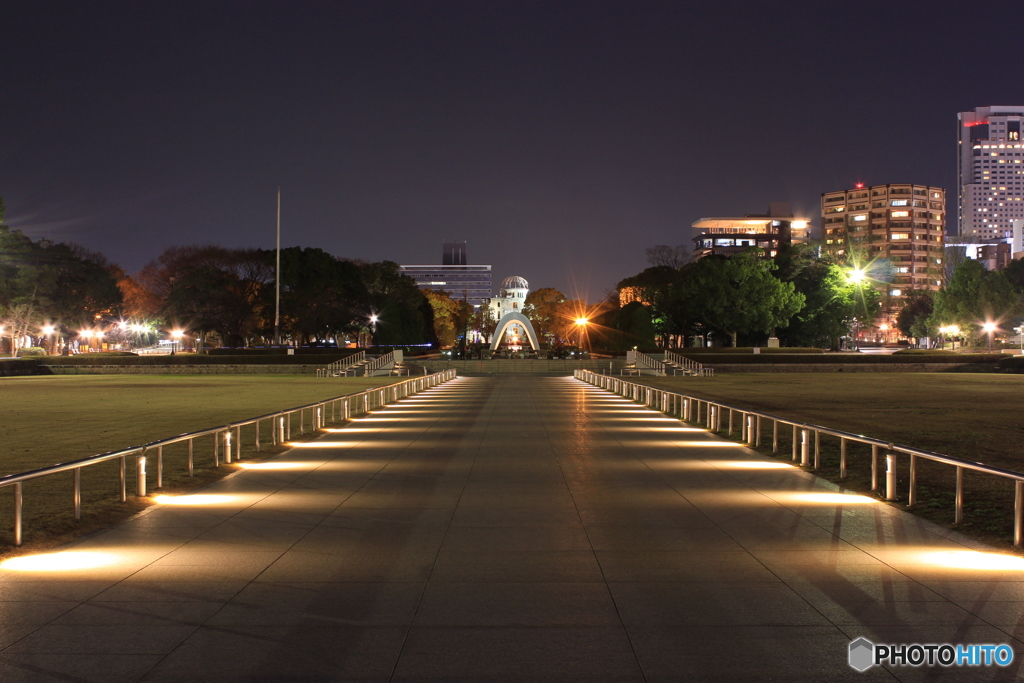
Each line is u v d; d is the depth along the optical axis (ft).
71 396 137.49
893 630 23.24
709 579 28.22
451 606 25.30
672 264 380.58
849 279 341.21
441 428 86.38
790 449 67.87
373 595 26.43
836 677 20.07
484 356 324.60
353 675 20.17
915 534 35.22
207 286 294.66
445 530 36.17
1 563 30.48
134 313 373.61
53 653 21.59
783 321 315.17
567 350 348.18
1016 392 143.54
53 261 292.61
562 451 66.08
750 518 38.75
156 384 181.98
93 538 34.63
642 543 33.63
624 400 133.90
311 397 134.82
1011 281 364.17
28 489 47.39
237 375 244.01
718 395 138.21
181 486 48.47
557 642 22.30
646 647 21.94
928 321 350.23
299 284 313.53
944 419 91.97
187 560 30.86
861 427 83.20
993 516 38.88
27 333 305.12
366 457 62.39
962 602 25.66
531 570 29.40
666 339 373.20
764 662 20.97
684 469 55.67
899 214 640.99
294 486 48.52
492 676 20.08
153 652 21.63
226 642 22.31
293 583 27.76
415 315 362.53
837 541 33.94
